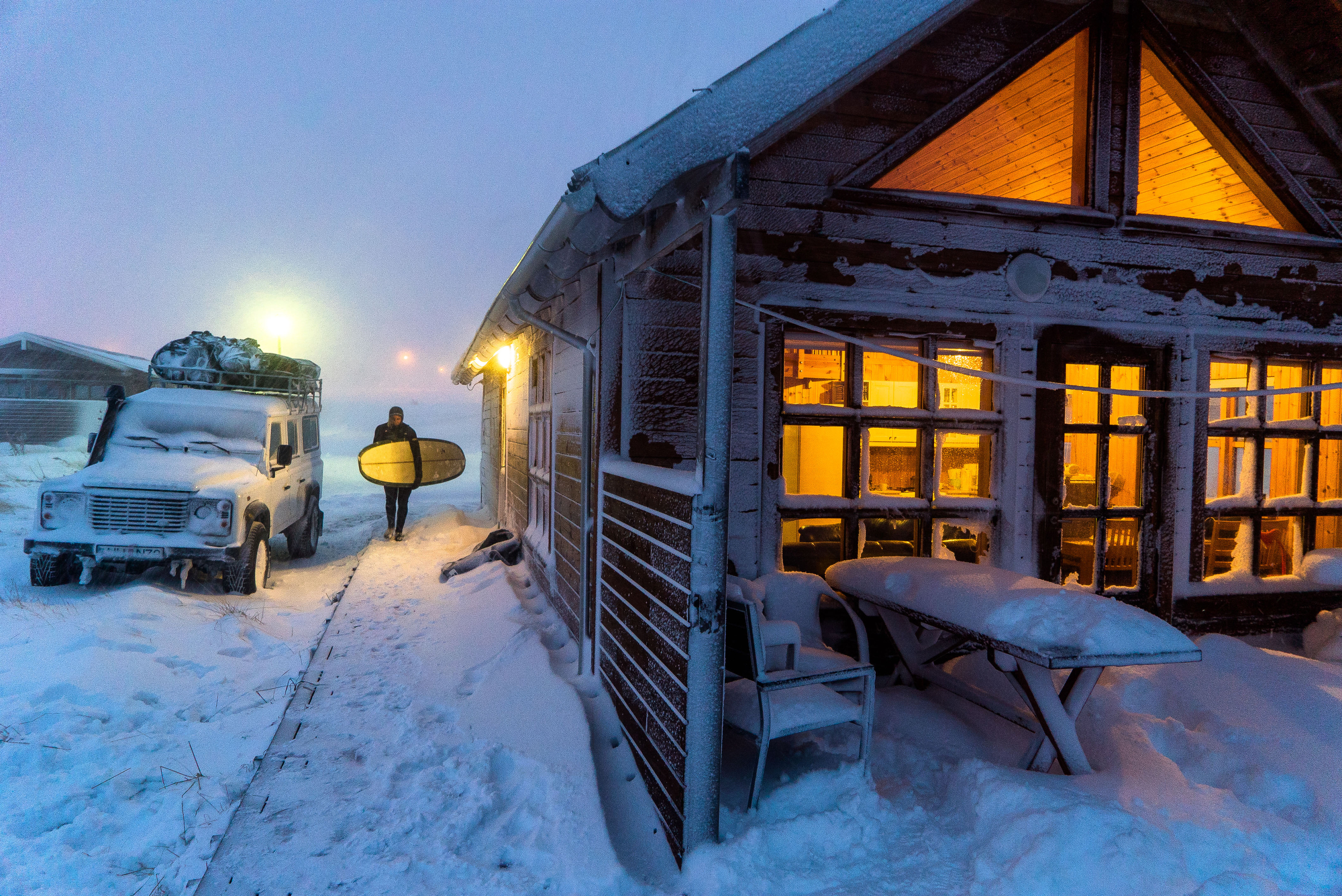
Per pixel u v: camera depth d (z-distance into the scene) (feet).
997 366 14.65
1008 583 11.14
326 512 47.65
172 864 9.13
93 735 12.39
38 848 9.42
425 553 29.27
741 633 9.70
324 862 8.41
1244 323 15.67
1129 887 7.59
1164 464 15.30
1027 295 14.43
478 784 10.14
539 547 20.77
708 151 7.61
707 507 8.16
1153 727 11.18
